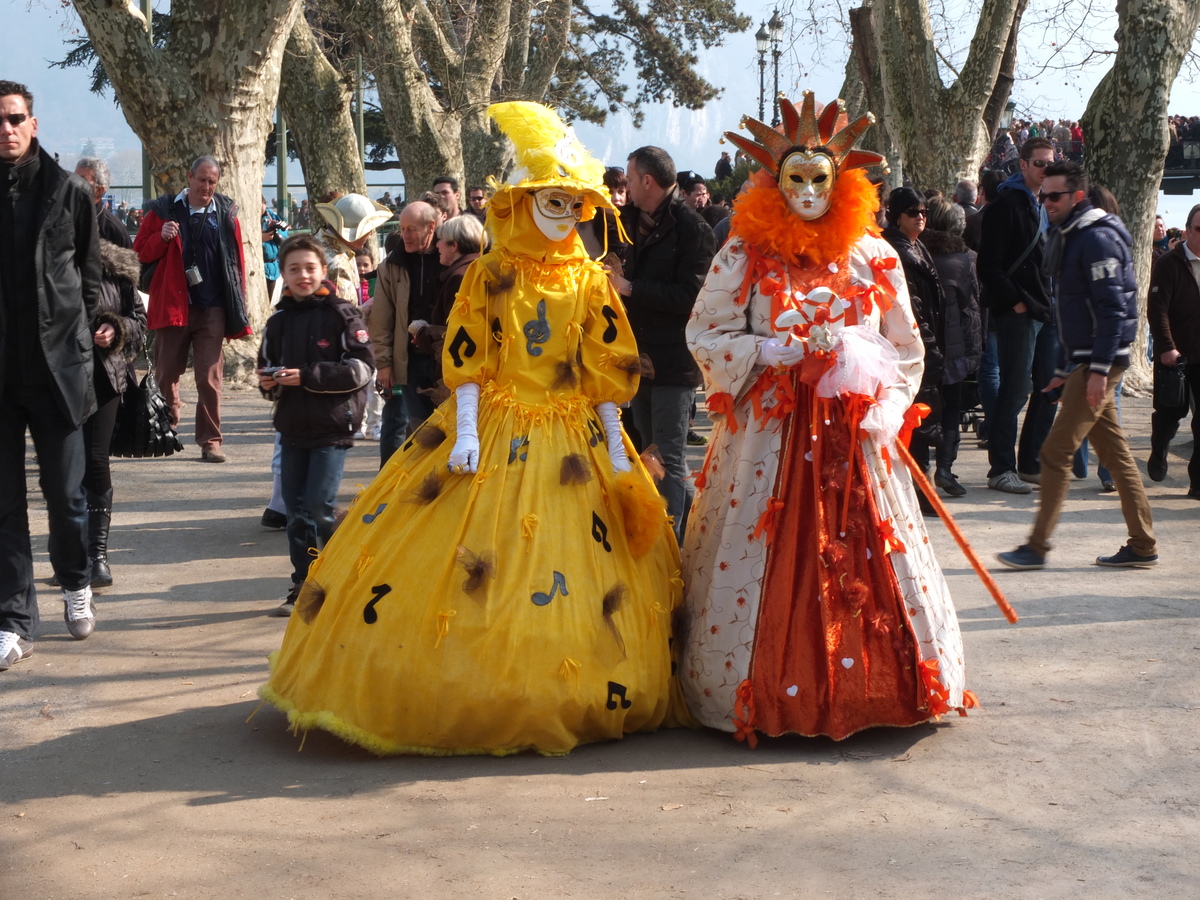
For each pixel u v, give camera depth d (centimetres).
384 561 399
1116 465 633
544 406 423
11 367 493
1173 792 362
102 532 620
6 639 498
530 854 327
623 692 397
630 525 415
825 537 408
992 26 1465
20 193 490
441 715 384
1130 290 606
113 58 1381
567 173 425
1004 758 391
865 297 428
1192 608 561
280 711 447
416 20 2067
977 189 1519
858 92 2341
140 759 401
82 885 314
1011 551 654
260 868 321
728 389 422
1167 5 1180
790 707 400
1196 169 3033
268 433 1142
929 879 310
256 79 1434
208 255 980
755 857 324
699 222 570
